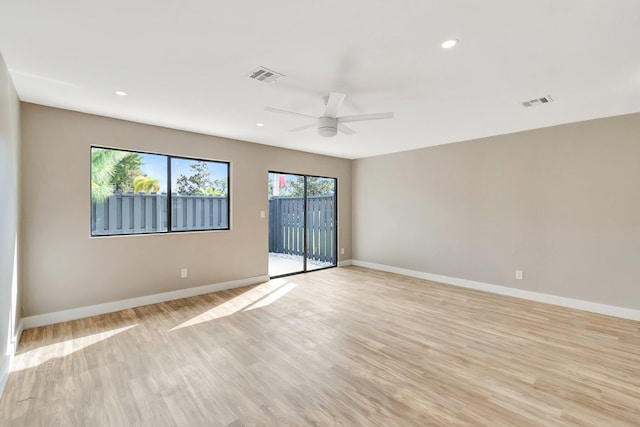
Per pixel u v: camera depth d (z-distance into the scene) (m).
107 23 1.84
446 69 2.43
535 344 2.86
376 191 6.29
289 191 6.70
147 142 3.96
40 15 1.75
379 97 3.02
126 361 2.53
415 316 3.59
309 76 2.56
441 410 1.94
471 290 4.73
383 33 1.95
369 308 3.88
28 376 2.30
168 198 4.23
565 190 3.95
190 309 3.82
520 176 4.33
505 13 1.74
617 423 1.82
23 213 3.14
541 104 3.21
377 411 1.93
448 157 5.12
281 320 3.46
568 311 3.77
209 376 2.32
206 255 4.55
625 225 3.54
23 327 3.12
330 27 1.88
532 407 1.96
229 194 4.86
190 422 1.83
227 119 3.76
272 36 1.98
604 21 1.80
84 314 3.51
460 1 1.63
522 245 4.32
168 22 1.83
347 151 5.86
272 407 1.96
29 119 3.18
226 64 2.36
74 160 3.44
